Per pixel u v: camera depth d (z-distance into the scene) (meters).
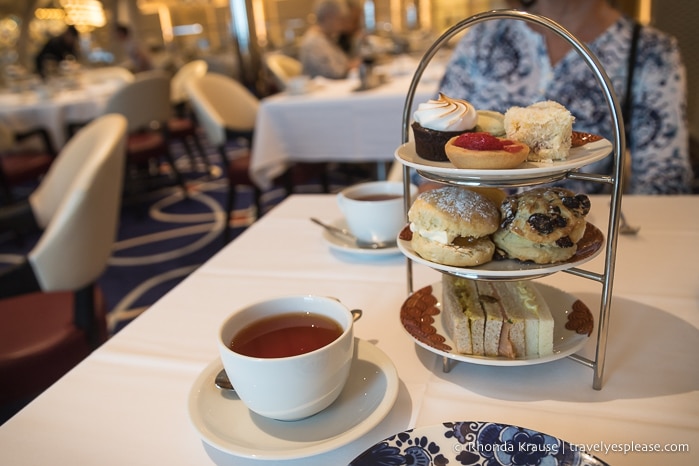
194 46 6.57
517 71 1.17
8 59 5.37
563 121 0.42
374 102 2.00
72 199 0.99
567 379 0.47
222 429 0.42
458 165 0.42
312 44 3.08
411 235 0.54
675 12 2.39
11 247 2.75
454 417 0.43
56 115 2.78
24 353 0.95
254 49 5.73
